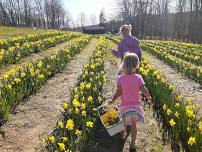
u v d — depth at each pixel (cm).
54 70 344
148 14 2581
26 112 225
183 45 856
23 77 266
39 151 164
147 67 332
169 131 197
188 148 169
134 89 162
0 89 225
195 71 351
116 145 180
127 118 161
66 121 178
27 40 616
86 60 458
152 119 218
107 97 268
